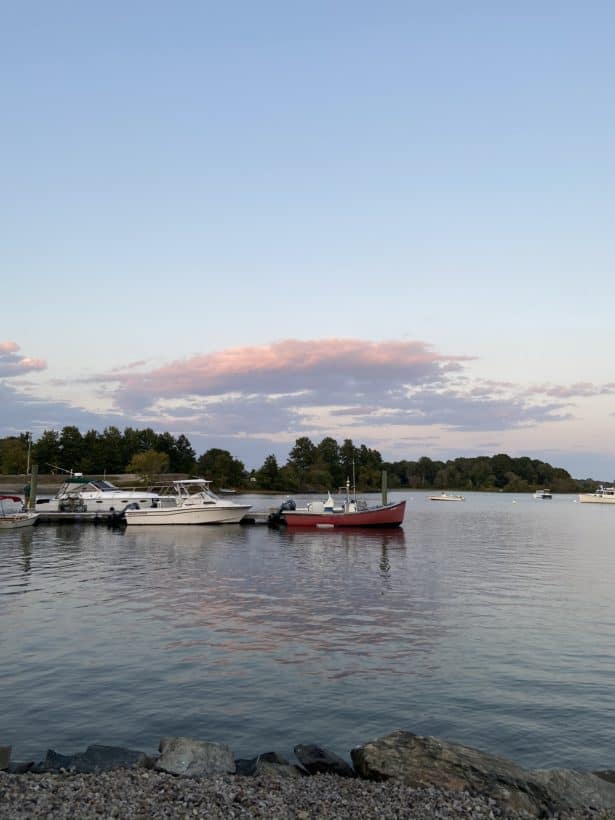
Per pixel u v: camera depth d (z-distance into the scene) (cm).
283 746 1260
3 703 1451
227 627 2141
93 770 1073
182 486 6800
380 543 5147
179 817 890
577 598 2709
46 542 5056
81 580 3155
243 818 896
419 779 1027
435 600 2645
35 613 2356
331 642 1958
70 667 1698
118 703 1457
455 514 10762
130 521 6372
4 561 3894
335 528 6359
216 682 1593
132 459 16238
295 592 2825
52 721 1359
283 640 1980
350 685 1579
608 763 1202
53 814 887
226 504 6575
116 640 1967
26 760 1184
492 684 1591
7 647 1884
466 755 1096
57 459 14950
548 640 1995
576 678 1638
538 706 1455
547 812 967
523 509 13088
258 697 1499
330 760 1134
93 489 7181
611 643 1962
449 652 1856
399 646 1919
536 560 4109
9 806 910
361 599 2658
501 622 2238
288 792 995
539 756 1227
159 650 1861
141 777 1033
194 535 5691
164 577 3250
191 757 1108
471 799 970
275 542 5141
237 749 1245
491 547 4966
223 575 3328
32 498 6812
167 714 1400
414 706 1452
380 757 1084
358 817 910
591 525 7969
